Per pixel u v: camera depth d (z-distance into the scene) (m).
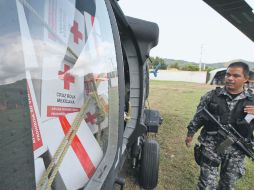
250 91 2.99
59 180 1.34
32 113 1.22
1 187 1.01
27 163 1.12
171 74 38.72
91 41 1.71
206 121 3.05
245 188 4.14
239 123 2.90
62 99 1.42
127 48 3.06
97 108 1.68
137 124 2.98
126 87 3.15
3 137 1.03
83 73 1.60
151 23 2.97
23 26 1.20
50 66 1.36
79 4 1.66
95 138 1.65
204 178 3.09
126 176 4.12
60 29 1.46
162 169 4.58
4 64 1.08
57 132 1.37
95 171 1.59
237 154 3.00
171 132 6.76
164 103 11.90
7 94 1.07
